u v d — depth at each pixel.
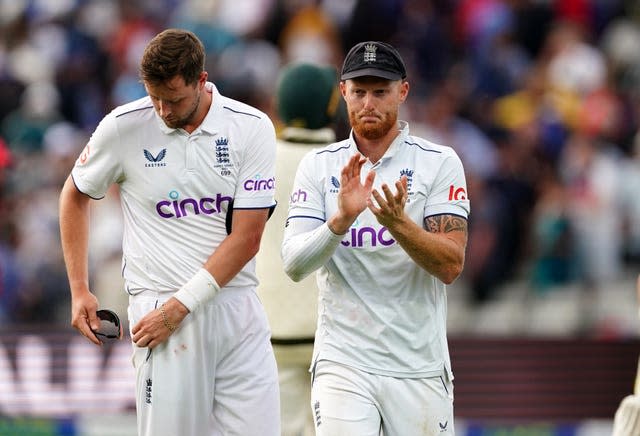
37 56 48.03
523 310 40.44
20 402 30.28
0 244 40.91
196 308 18.03
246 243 18.22
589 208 42.16
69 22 49.09
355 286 17.89
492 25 49.66
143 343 18.14
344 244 17.81
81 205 18.70
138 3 49.94
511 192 42.75
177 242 18.27
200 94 17.91
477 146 44.31
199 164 18.09
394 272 17.75
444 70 48.78
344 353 17.95
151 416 18.52
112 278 38.50
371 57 17.36
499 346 31.95
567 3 50.41
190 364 18.36
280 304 21.98
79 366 30.52
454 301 40.59
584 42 49.66
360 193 16.67
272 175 18.42
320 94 22.20
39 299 40.34
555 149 45.44
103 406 30.20
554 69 48.41
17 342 30.95
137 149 18.16
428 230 17.83
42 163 43.44
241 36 48.84
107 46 48.84
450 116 45.97
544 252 41.31
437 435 18.00
